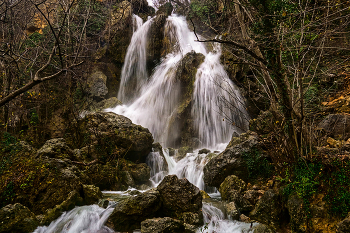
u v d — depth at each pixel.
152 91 13.70
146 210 5.19
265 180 6.27
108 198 6.36
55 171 6.25
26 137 10.35
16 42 9.12
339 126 6.25
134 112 13.02
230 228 4.98
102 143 8.18
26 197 5.88
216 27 14.55
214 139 11.48
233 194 5.76
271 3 4.93
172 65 14.09
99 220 5.32
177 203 5.44
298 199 4.76
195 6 16.27
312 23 5.32
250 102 10.62
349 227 3.78
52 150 6.95
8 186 5.82
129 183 7.73
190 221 5.14
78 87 13.20
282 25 5.30
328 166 4.67
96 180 7.38
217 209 5.62
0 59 8.31
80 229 5.24
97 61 14.29
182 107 11.93
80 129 8.98
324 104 7.41
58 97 12.40
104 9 14.77
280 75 5.17
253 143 6.61
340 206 4.32
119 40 15.03
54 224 5.28
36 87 11.54
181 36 15.71
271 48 4.91
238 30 7.75
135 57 15.30
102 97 13.20
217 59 13.06
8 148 6.57
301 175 4.91
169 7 17.16
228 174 6.66
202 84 12.04
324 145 5.66
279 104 5.70
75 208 5.75
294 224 4.65
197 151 10.51
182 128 11.80
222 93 11.45
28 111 10.96
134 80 15.18
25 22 9.67
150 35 15.29
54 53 5.25
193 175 8.23
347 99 7.07
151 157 8.94
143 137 8.44
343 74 7.49
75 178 6.26
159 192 5.60
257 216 5.22
